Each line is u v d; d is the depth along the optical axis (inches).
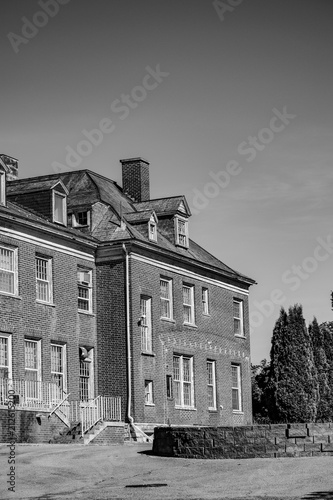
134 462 1258.6
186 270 2283.5
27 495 1038.4
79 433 1797.5
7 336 1827.0
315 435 1243.8
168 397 2150.6
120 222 2127.2
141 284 2103.8
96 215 2159.2
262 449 1242.6
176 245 2303.2
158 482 1103.6
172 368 2181.3
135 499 991.0
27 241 1897.1
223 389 2364.7
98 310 2086.6
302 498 958.4
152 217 2203.5
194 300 2303.2
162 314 2186.3
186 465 1213.7
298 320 2652.6
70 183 2300.7
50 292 1955.0
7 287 1845.5
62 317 1975.9
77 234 2030.0
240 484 1061.8
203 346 2306.8
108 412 1998.0
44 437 1736.0
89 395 2046.0
